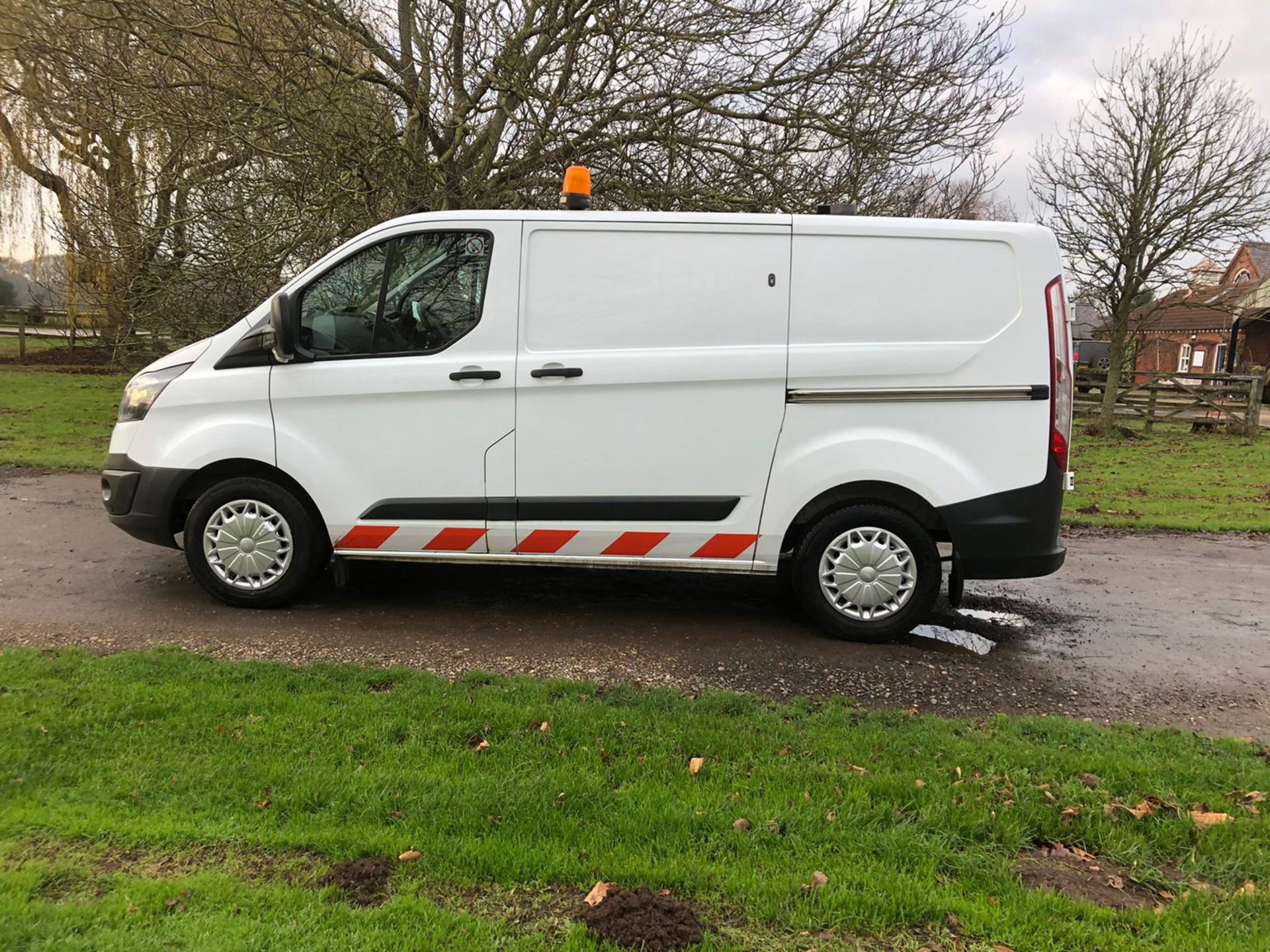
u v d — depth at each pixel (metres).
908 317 4.35
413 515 4.60
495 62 8.51
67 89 9.19
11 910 2.13
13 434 11.14
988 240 4.33
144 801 2.69
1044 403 4.32
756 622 4.95
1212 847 2.66
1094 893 2.46
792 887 2.36
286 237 8.26
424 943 2.11
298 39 8.12
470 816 2.65
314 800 2.73
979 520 4.36
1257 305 28.70
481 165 9.15
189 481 4.79
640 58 9.08
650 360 4.39
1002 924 2.27
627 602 5.28
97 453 9.92
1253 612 5.50
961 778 3.04
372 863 2.42
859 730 3.45
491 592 5.37
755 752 3.19
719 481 4.46
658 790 2.87
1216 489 10.58
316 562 4.79
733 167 9.80
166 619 4.57
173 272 8.46
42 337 22.64
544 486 4.52
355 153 8.23
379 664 4.04
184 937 2.08
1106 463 13.09
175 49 8.55
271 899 2.24
